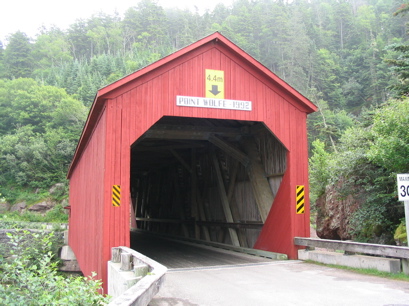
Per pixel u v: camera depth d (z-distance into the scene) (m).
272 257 9.27
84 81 62.44
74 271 19.31
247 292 5.65
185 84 8.62
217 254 10.76
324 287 5.82
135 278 4.98
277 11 78.81
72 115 49.25
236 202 12.12
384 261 6.71
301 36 66.00
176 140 13.36
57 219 37.38
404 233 7.88
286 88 9.41
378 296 5.12
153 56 79.44
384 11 82.38
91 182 10.19
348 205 10.02
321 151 14.95
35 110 51.22
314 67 60.62
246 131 11.20
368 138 9.85
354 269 7.28
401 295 5.15
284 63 63.34
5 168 44.62
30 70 80.88
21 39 83.44
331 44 75.12
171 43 103.69
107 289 7.29
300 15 77.81
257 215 10.87
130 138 7.96
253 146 11.36
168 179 17.75
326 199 11.28
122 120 7.95
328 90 57.44
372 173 9.11
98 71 70.69
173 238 16.17
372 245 6.86
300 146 9.55
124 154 7.88
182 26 105.31
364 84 56.06
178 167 16.39
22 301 5.23
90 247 9.86
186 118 11.88
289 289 5.76
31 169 43.19
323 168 13.57
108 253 7.48
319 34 75.19
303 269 7.63
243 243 11.50
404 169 8.02
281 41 70.31
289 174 9.30
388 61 12.44
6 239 18.08
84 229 11.81
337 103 55.16
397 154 7.76
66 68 74.44
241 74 9.20
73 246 17.22
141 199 22.83
